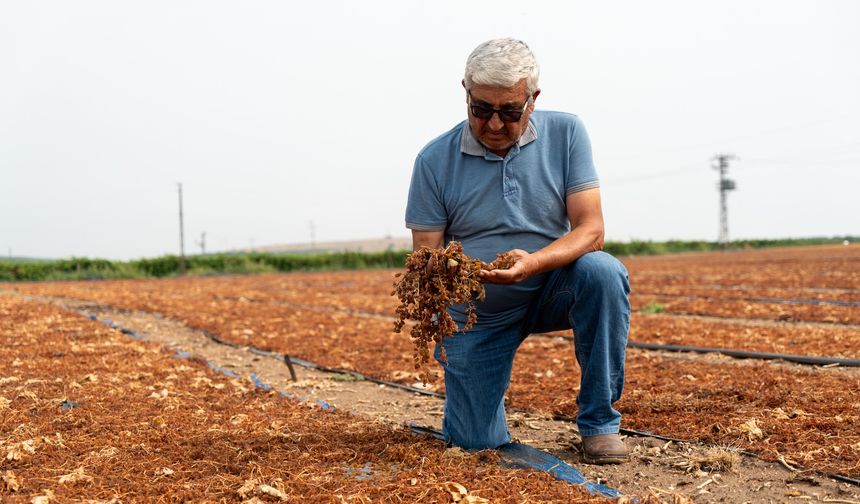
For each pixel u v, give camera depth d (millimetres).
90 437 4164
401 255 45938
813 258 33344
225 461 3664
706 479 3432
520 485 3230
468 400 3824
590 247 3604
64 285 26016
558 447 4098
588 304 3582
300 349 8359
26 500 3033
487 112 3336
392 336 9477
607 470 3613
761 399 4891
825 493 3184
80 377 6145
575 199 3689
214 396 5547
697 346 7934
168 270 40188
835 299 13336
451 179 3812
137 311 13242
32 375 6215
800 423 4203
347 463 3635
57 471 3465
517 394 5586
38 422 4520
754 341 8062
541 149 3691
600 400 3680
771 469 3523
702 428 4238
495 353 3838
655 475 3521
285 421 4641
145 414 4805
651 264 33969
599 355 3619
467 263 3355
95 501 3021
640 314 11586
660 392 5359
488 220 3748
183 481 3340
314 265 44062
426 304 3441
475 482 3230
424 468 3471
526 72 3246
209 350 8594
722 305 12680
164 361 7227
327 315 12453
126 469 3520
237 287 22719
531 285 3746
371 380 6543
